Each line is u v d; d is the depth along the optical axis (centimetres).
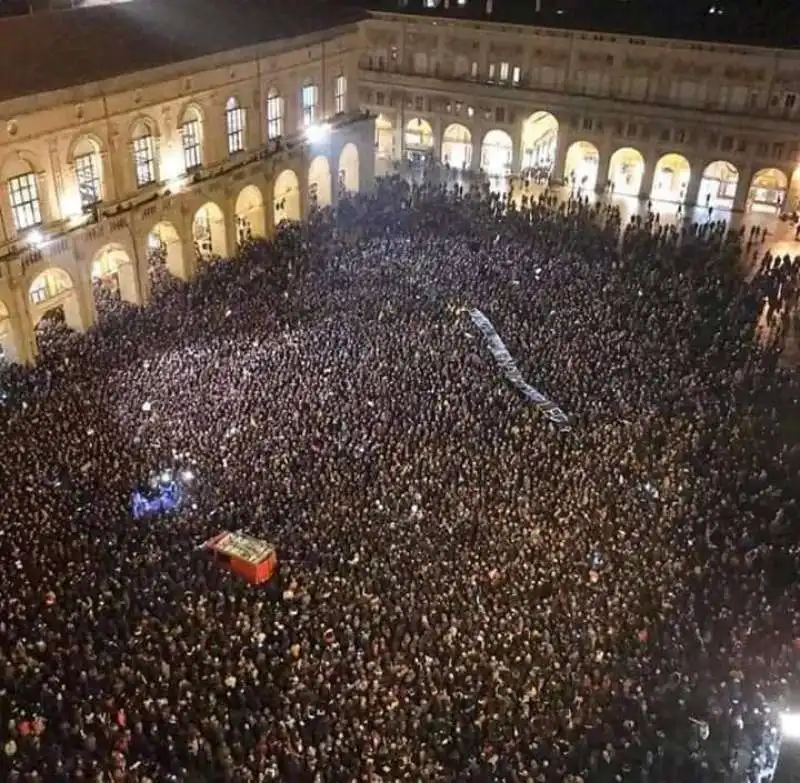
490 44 8112
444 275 5797
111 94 5219
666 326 5272
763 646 3075
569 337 5025
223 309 5303
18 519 3366
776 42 7069
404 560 3284
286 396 4322
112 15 5656
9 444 3875
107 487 3616
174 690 2688
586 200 7562
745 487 3928
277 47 6588
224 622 2984
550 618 3067
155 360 4666
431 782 2509
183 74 5738
